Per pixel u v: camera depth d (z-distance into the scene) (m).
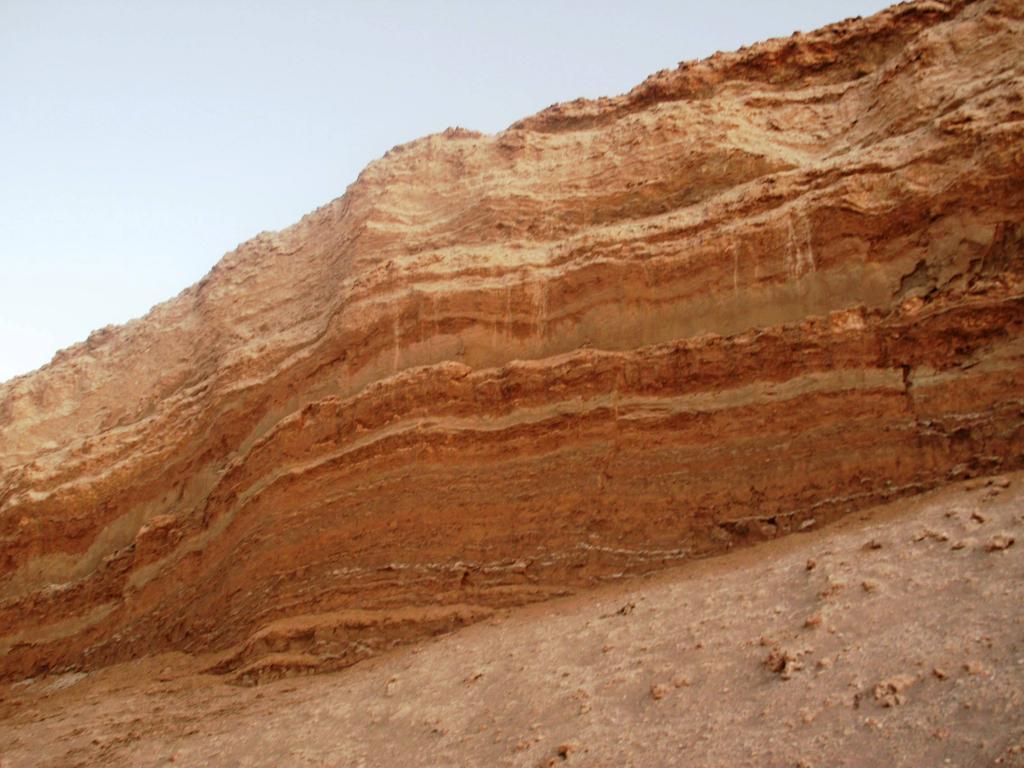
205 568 20.53
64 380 32.91
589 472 16.05
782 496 14.21
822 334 14.88
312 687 15.14
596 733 9.81
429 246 22.81
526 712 10.96
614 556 15.16
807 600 10.80
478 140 26.38
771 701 9.09
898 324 14.38
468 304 19.19
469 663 13.23
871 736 7.96
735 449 14.98
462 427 17.52
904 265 15.17
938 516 11.55
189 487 23.06
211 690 16.72
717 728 9.00
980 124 15.23
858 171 16.23
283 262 28.95
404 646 15.66
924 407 13.66
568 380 16.97
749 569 12.64
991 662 8.25
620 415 16.28
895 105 18.05
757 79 22.20
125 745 15.01
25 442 31.25
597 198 21.25
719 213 17.59
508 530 16.27
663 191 20.44
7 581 24.70
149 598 21.55
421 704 12.42
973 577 9.77
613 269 17.97
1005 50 17.16
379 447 18.02
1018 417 12.77
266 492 19.14
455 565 16.31
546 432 16.75
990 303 13.66
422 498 17.17
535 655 12.54
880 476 13.55
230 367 23.62
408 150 27.41
